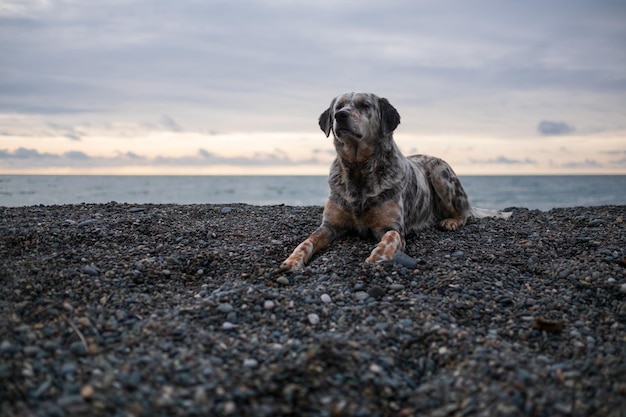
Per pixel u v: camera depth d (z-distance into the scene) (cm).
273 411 85
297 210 251
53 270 144
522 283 151
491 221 235
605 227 209
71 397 85
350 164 185
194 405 85
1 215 208
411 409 90
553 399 89
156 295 137
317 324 120
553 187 1984
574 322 124
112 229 190
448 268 158
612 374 97
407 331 117
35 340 105
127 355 101
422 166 228
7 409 83
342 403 88
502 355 103
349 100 184
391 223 183
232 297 129
